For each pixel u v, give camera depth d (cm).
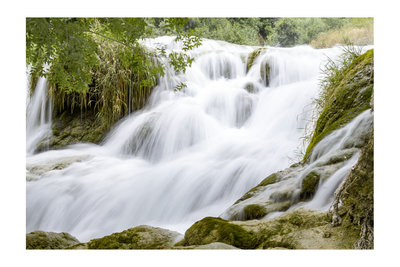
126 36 515
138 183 561
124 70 767
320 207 332
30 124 777
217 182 529
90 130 782
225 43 1057
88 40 480
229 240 305
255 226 318
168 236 351
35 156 720
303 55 809
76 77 497
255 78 830
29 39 429
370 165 311
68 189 568
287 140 623
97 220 523
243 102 754
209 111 771
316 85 698
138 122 745
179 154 679
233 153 599
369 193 304
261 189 393
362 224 297
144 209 528
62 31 423
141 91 795
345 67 485
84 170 631
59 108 801
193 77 856
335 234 295
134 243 340
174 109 737
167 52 846
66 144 769
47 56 432
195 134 711
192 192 528
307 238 293
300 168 405
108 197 546
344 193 310
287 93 723
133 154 718
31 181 595
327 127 422
